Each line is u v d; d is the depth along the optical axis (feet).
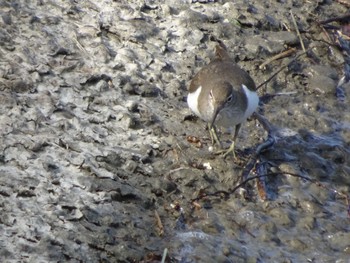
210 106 38.34
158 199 36.83
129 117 40.45
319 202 38.91
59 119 39.37
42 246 32.78
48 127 38.70
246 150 41.04
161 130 40.60
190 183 37.88
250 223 36.76
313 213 38.24
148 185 37.19
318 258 35.76
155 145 39.63
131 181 37.24
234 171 39.04
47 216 34.22
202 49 46.47
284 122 43.83
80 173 36.83
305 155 41.55
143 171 38.04
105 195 35.99
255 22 49.03
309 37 49.78
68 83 41.60
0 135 37.45
